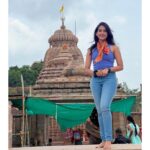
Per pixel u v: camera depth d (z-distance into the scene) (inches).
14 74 2554.1
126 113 745.6
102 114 239.0
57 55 1572.3
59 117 723.4
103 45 244.1
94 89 246.1
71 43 1665.8
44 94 1155.9
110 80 240.4
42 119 1032.8
